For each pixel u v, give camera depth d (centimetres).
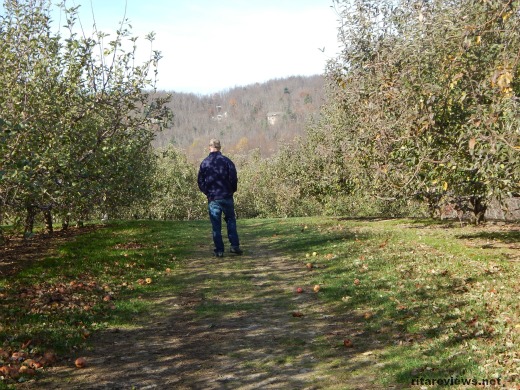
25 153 882
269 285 920
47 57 1125
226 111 16450
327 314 730
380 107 952
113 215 2095
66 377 514
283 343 613
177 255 1261
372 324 663
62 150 988
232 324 698
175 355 582
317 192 2561
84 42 1121
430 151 930
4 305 748
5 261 1161
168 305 801
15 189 802
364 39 1133
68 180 958
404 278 900
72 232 1834
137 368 542
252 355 577
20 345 581
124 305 788
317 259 1145
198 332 666
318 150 2398
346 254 1170
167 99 1295
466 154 916
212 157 1237
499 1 725
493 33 818
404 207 3123
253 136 13712
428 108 862
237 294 862
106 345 618
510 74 626
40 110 1002
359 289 838
